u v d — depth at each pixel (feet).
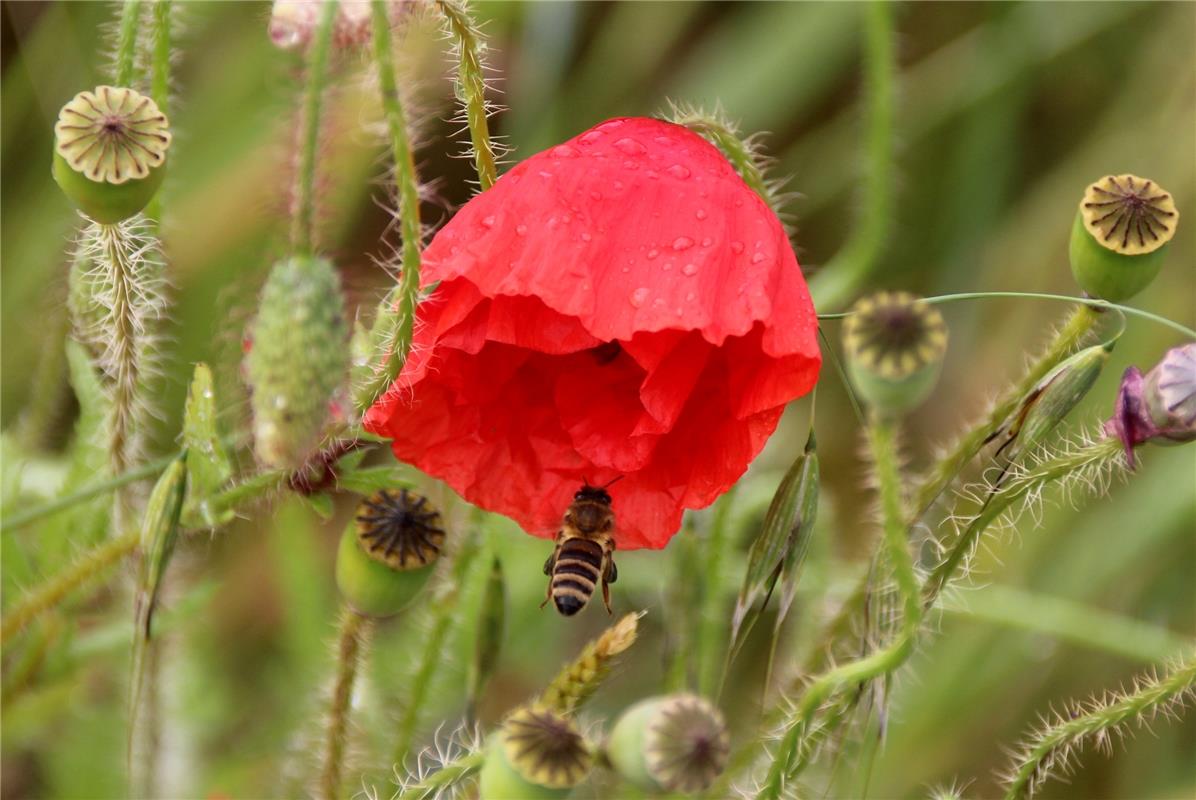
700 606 1.93
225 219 2.15
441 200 1.84
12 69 2.27
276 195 1.82
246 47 2.20
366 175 2.19
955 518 1.83
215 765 2.07
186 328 2.15
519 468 1.82
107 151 1.77
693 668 1.93
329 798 1.86
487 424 1.82
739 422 1.78
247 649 2.15
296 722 2.06
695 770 1.68
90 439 1.94
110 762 2.04
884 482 1.68
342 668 1.84
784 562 1.80
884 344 1.66
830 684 1.73
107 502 1.94
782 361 1.76
